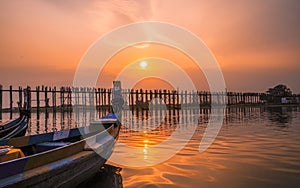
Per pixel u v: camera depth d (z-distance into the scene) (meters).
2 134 12.66
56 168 5.34
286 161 8.95
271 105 91.00
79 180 6.47
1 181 4.36
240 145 12.29
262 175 7.47
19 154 5.54
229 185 6.74
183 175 7.71
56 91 53.16
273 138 14.23
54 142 8.76
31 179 4.70
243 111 53.81
